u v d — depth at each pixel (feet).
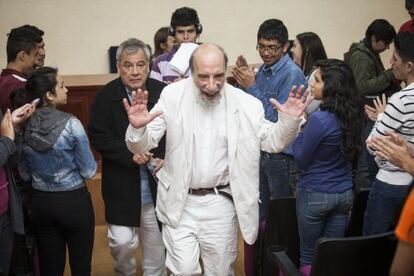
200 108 6.60
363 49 11.60
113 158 7.88
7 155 6.59
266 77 9.55
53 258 8.14
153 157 7.85
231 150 6.55
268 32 9.16
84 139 7.67
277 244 7.45
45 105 7.71
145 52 7.86
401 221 3.63
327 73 7.11
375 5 20.89
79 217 7.88
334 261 5.21
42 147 7.49
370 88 11.35
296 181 9.50
